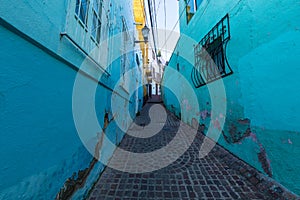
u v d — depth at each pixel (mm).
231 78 3023
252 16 2371
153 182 2256
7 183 838
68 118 1542
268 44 2084
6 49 850
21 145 941
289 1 1798
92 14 2176
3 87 829
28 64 1015
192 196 1938
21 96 953
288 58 1809
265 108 2162
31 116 1033
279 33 1917
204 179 2320
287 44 1817
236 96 2869
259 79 2268
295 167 1742
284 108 1869
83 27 1909
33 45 1064
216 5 3533
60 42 1383
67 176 1484
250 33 2428
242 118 2705
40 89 1133
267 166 2129
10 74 874
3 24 830
